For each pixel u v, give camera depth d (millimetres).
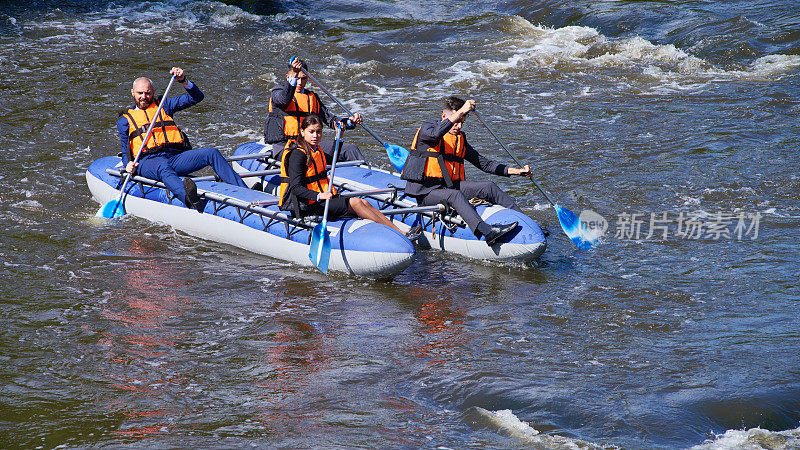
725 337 22609
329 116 34312
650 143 41781
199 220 30578
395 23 70188
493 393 19656
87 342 22391
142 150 31375
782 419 18453
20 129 43500
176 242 30328
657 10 66812
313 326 23688
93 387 20047
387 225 28141
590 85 52781
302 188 27234
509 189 36469
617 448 17250
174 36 64875
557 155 40594
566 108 48344
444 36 66000
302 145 27547
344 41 64500
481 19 69688
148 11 72812
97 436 17906
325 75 56125
